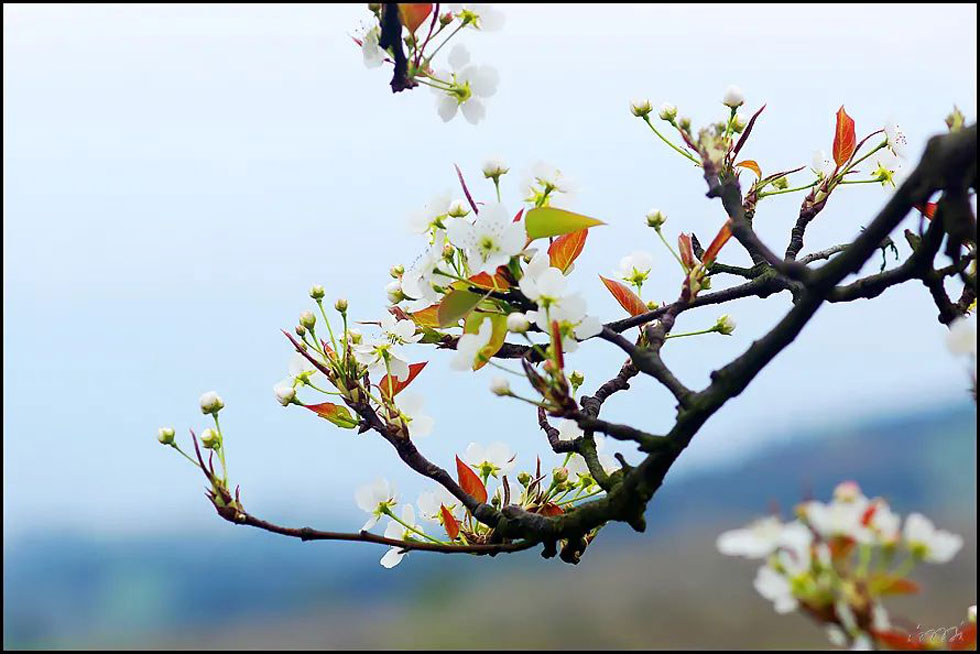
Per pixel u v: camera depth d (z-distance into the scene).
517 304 2.04
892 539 1.88
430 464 2.07
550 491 2.10
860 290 2.02
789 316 1.96
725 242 2.04
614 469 2.10
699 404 1.98
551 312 2.02
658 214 2.11
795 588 1.88
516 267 2.04
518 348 2.05
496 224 2.03
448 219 2.06
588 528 2.02
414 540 2.07
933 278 2.01
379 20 2.00
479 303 2.04
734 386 1.97
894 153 2.13
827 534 1.88
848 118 2.14
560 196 2.05
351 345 2.10
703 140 2.04
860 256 1.95
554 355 2.00
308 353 2.10
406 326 2.10
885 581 1.88
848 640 1.88
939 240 2.00
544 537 2.03
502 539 2.06
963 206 1.93
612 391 2.09
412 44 2.00
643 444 1.99
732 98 2.09
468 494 2.08
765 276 2.10
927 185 1.93
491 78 2.04
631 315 2.11
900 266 2.01
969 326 1.93
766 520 1.88
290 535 2.05
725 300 2.10
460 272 2.05
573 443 2.08
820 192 2.14
